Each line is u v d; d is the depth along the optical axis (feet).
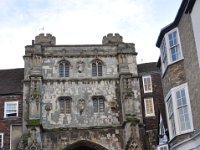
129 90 132.77
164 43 89.40
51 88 135.44
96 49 143.02
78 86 136.87
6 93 137.90
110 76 139.33
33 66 135.44
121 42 146.82
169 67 84.48
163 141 98.12
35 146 119.75
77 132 129.49
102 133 130.00
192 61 75.82
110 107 134.41
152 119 139.33
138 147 122.42
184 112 77.71
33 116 125.70
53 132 128.67
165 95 88.99
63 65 140.26
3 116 134.51
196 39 73.41
